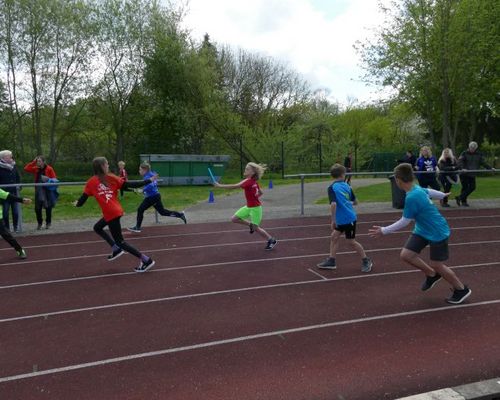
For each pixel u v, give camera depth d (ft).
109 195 22.61
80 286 21.18
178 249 28.55
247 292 19.72
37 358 13.92
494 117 99.14
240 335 15.23
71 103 99.81
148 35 98.94
